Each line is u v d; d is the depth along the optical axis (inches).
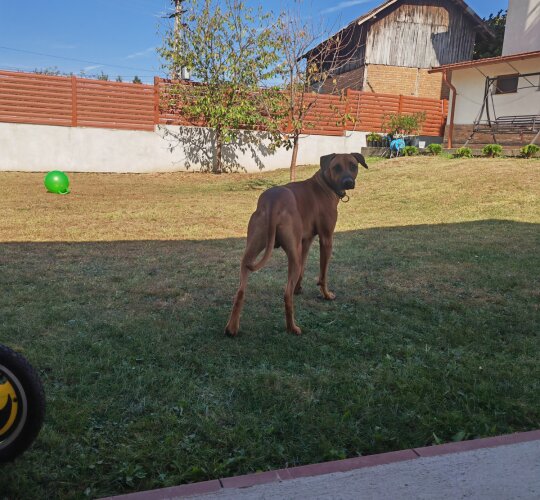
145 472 93.0
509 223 350.0
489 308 188.7
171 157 715.4
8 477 90.2
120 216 385.7
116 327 163.0
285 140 683.4
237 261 257.4
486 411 116.5
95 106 669.3
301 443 102.7
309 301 196.9
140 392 121.5
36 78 636.1
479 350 150.8
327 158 181.0
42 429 103.8
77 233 321.1
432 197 453.1
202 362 139.3
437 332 164.1
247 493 86.3
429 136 833.5
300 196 173.8
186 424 108.3
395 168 602.9
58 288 204.4
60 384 125.0
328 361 142.1
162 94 697.6
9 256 256.4
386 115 810.8
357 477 90.9
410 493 87.1
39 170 657.0
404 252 277.6
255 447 100.7
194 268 241.9
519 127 653.3
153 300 194.1
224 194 531.5
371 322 173.3
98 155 681.0
